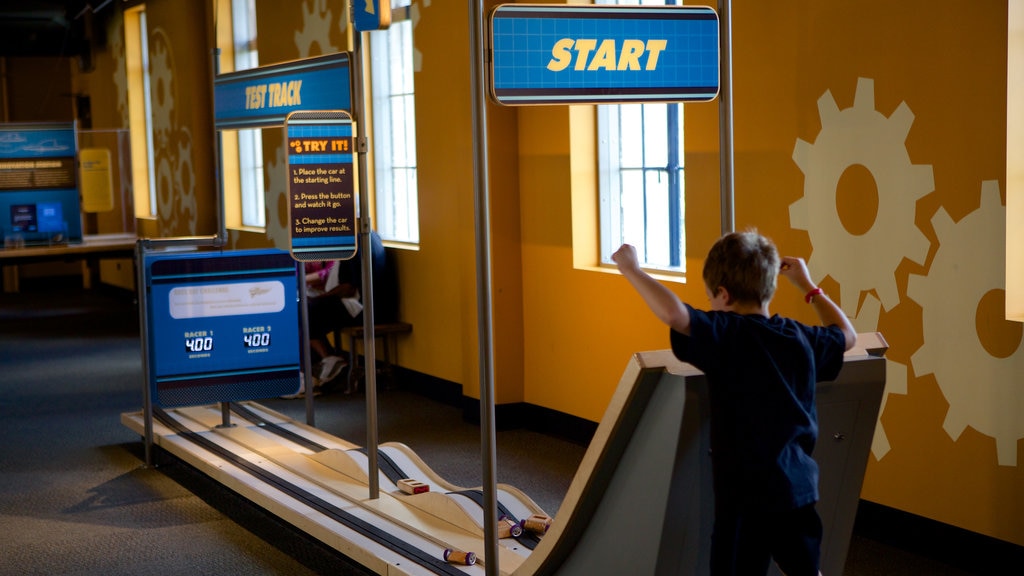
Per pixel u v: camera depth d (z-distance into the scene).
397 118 8.84
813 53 4.93
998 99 4.16
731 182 3.78
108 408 8.45
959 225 4.34
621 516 3.13
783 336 2.70
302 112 4.77
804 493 2.65
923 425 4.57
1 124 12.59
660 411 2.91
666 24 3.66
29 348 11.41
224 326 6.36
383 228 9.18
